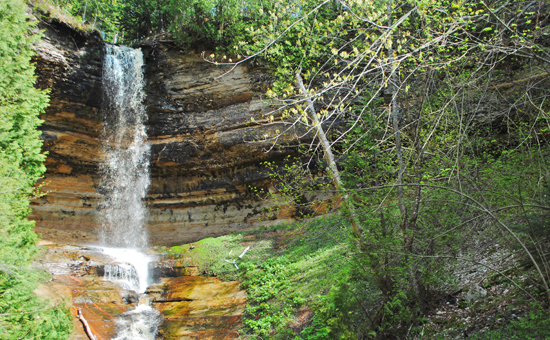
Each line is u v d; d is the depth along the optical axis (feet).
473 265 22.29
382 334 20.98
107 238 65.16
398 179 21.71
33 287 30.86
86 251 51.06
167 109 66.85
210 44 66.49
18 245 33.45
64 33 59.67
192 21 65.16
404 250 20.95
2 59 38.32
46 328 28.32
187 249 56.29
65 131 61.82
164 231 66.95
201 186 67.36
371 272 21.61
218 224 65.77
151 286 46.11
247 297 40.50
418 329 19.83
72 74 60.23
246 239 56.29
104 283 44.09
